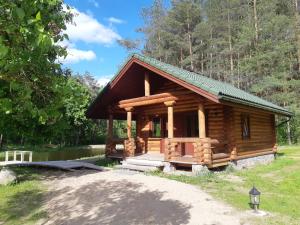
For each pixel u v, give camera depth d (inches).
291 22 1366.9
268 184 389.4
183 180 397.4
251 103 497.0
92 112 639.8
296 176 451.5
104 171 484.4
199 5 1697.8
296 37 1369.3
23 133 430.3
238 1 1525.6
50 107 203.9
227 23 1547.7
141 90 619.2
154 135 651.5
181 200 292.4
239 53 1503.4
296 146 1085.8
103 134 1588.3
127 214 259.4
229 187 361.4
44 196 333.7
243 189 353.4
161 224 234.4
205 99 452.8
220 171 486.6
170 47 1616.6
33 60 175.3
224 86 644.1
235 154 512.7
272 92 1327.5
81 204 294.8
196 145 449.4
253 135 613.9
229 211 261.1
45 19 200.2
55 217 263.3
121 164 561.9
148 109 651.5
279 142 1197.7
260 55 1284.4
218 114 528.1
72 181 400.5
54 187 372.5
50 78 208.1
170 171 473.1
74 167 513.0
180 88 572.7
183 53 1656.0
